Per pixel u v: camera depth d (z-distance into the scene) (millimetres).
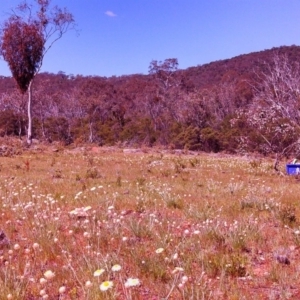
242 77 57188
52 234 5219
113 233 5234
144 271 4043
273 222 6387
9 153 21469
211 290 3607
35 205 6703
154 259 4289
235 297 3516
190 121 46094
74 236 5277
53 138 47688
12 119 50344
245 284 3904
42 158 19875
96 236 5078
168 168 15758
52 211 6410
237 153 29141
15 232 5570
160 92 56125
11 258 4402
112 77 96375
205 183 11133
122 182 10727
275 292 3717
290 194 9727
